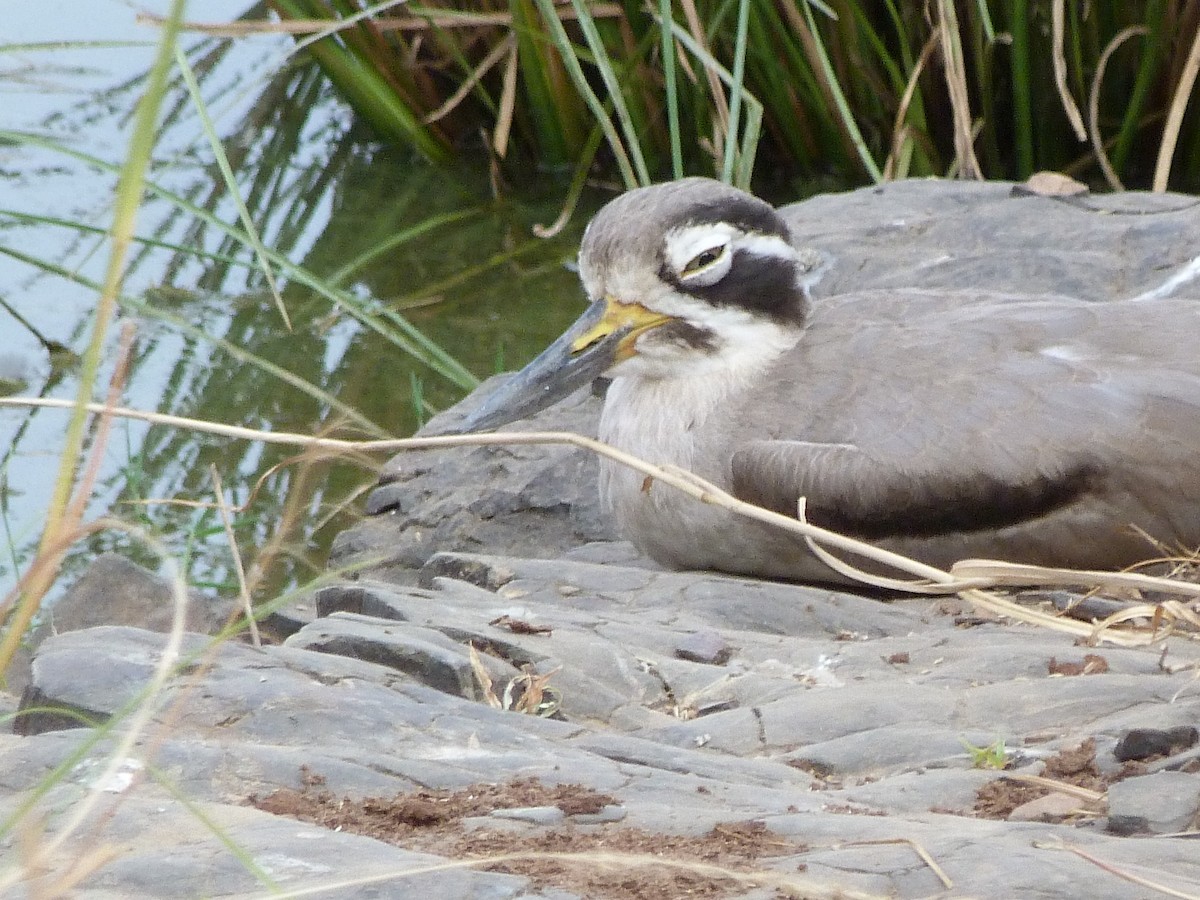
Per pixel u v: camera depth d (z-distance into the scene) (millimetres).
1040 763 6898
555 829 5844
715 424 10945
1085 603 9852
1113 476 10305
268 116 19719
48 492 13984
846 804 6418
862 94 18000
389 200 18531
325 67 18797
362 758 6375
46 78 19547
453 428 12977
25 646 10992
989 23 17062
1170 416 10305
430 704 7223
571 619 8945
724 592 9914
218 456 14648
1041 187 14875
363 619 8312
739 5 17344
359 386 15641
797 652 8711
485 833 5754
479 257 17688
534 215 18312
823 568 10805
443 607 8805
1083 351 10617
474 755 6633
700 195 11055
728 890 5305
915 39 17797
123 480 14250
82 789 5945
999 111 18406
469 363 15867
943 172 18312
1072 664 8211
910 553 10539
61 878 4891
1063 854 5535
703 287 10945
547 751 6832
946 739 7219
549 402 11086
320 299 16906
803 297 11289
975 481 10359
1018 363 10609
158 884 5289
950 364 10688
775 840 5781
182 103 19516
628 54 18000
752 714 7637
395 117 18953
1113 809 6137
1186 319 10766
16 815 4941
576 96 18297
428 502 13055
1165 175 16359
